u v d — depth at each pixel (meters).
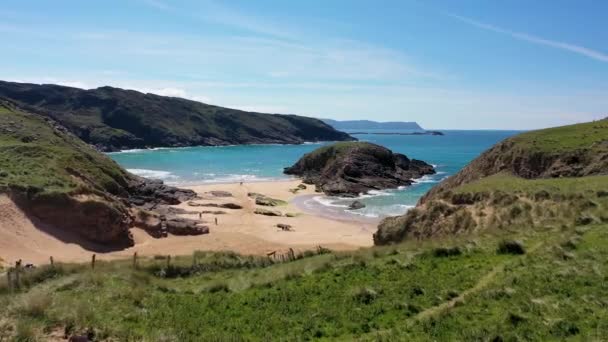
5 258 36.97
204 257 33.56
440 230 34.59
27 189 46.09
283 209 71.88
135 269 25.84
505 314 14.49
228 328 16.53
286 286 20.81
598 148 44.88
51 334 14.93
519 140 55.03
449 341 13.46
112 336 15.25
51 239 43.44
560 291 15.52
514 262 19.47
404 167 114.12
